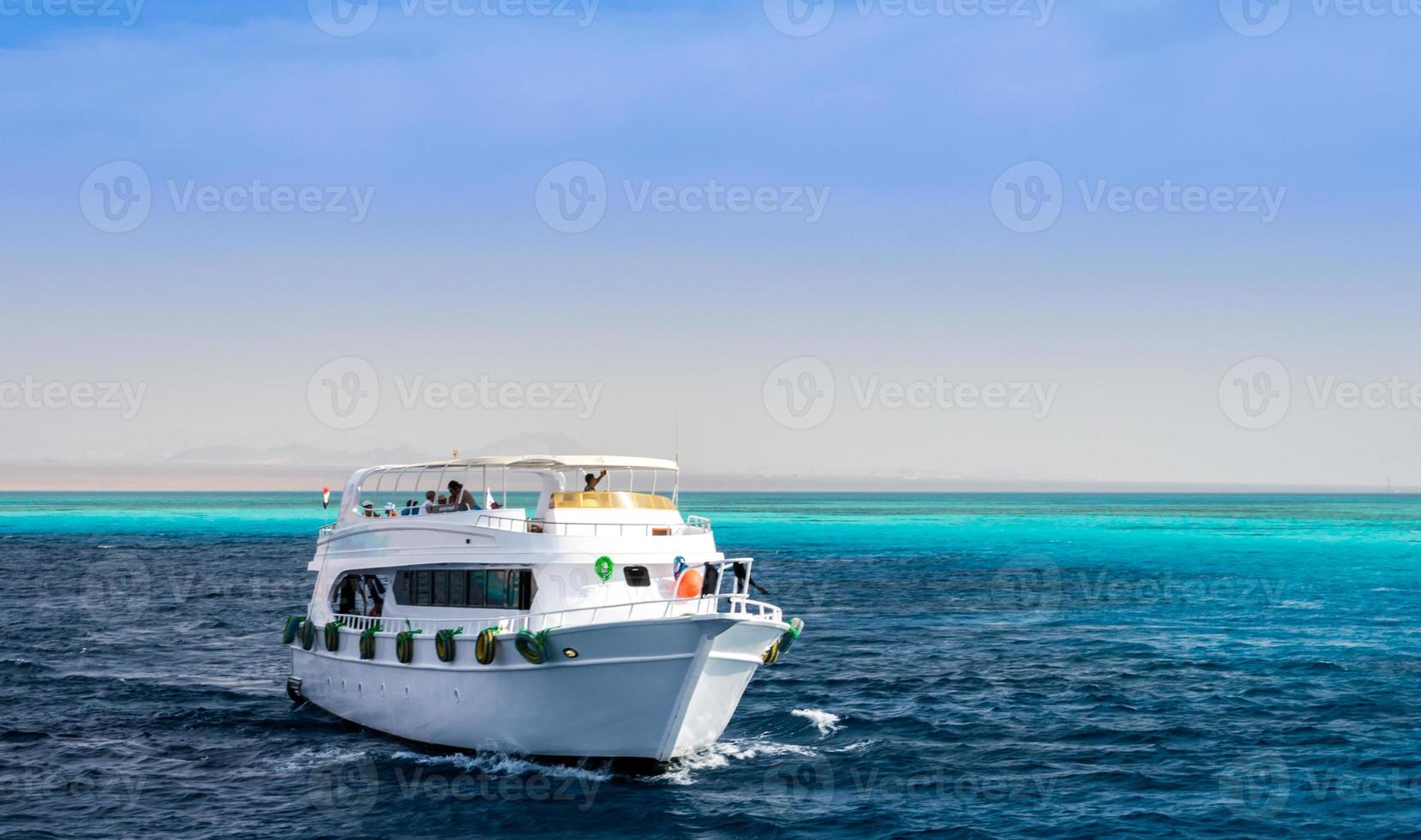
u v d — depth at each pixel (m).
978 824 23.88
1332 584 81.38
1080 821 24.14
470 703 26.39
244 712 34.00
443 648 26.34
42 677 40.16
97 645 48.53
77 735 31.20
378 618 29.19
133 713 33.97
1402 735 31.70
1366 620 59.03
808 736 31.36
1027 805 25.25
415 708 27.89
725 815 24.02
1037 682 39.66
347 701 30.59
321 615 31.95
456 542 27.53
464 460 28.64
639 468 29.69
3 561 100.12
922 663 43.81
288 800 25.08
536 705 25.48
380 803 24.56
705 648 23.92
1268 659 45.03
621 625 24.08
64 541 136.00
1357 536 155.25
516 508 28.73
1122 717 34.06
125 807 24.69
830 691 37.88
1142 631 54.22
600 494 28.08
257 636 52.12
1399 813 24.73
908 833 23.22
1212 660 44.81
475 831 22.94
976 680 40.09
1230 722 33.38
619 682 24.69
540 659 24.70
